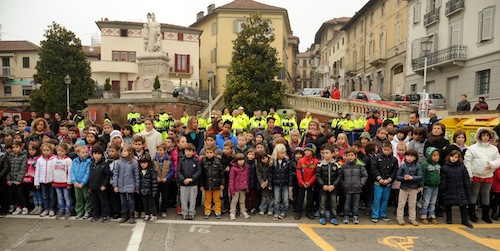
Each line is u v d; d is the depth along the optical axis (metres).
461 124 9.39
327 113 20.92
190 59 44.22
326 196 7.66
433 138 7.86
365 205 8.31
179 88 30.09
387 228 7.14
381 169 7.58
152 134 8.73
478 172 7.44
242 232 6.79
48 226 7.06
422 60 29.45
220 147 9.03
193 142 9.08
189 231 6.82
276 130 10.21
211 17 46.72
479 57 23.94
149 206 7.47
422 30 30.64
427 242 6.34
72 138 9.55
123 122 22.25
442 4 27.92
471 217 7.59
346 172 7.46
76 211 7.67
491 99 22.86
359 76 46.28
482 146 7.55
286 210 7.94
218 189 7.66
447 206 7.42
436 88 28.72
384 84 38.62
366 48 44.25
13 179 7.80
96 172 7.38
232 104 23.66
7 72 46.16
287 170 7.84
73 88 31.72
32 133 9.43
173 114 21.67
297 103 23.23
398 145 7.82
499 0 22.39
